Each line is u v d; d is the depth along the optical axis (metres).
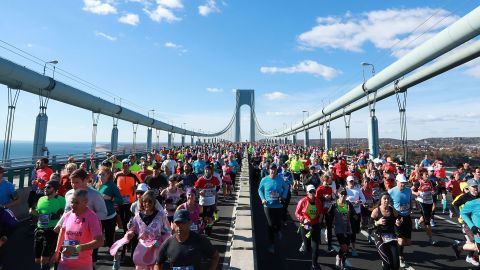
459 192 9.34
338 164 12.16
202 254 2.88
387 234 4.78
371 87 25.31
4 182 5.21
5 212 3.79
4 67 15.66
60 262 3.24
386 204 4.80
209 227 7.29
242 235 5.83
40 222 4.66
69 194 4.14
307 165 14.82
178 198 5.77
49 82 20.42
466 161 10.23
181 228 2.78
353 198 6.67
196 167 11.85
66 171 6.40
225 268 5.22
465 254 6.30
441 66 18.83
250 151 34.41
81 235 3.26
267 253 6.47
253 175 19.23
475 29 12.48
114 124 37.94
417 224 8.40
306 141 67.06
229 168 13.39
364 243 7.09
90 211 3.37
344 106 36.34
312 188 5.61
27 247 6.36
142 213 3.90
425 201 7.23
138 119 44.59
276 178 6.61
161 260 2.89
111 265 5.44
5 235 3.73
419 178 7.93
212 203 7.37
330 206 6.03
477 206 4.96
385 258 4.72
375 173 9.05
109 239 5.28
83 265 3.22
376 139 23.89
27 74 17.80
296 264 5.84
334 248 6.81
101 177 5.35
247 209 8.30
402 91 23.97
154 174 6.74
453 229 8.37
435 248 6.73
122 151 24.86
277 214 6.51
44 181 7.18
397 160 16.45
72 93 24.33
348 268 5.57
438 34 15.22
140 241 3.83
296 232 8.12
